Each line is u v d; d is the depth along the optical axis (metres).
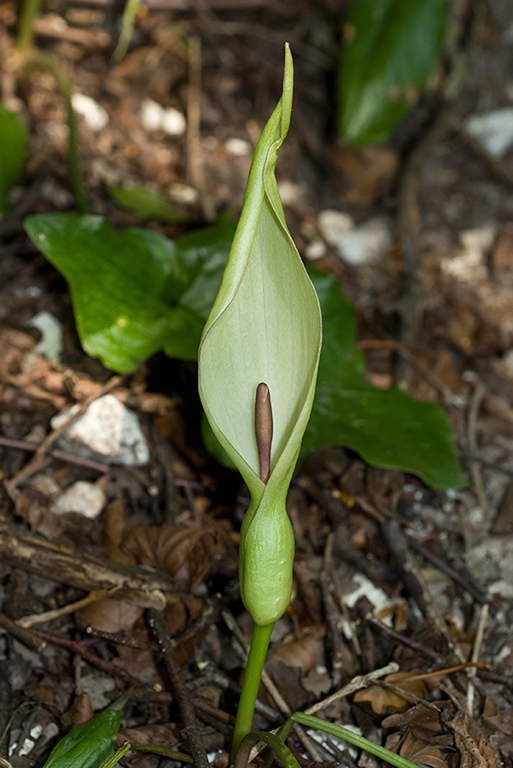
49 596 0.75
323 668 0.75
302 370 0.64
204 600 0.75
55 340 0.86
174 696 0.72
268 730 0.71
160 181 1.09
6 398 0.82
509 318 1.02
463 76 1.32
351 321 0.85
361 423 0.81
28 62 1.04
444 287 1.06
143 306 0.80
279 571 0.63
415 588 0.77
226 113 1.21
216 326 0.63
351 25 1.19
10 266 0.90
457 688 0.73
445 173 1.23
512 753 0.72
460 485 0.78
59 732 0.70
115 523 0.77
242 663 0.74
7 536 0.74
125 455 0.81
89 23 1.18
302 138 1.21
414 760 0.70
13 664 0.72
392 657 0.75
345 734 0.65
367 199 1.17
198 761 0.67
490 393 0.93
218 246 0.84
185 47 1.22
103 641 0.73
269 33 1.29
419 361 0.94
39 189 0.97
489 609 0.78
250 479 0.62
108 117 1.12
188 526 0.79
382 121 1.18
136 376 0.84
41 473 0.80
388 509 0.81
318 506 0.82
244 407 0.65
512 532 0.82
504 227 1.16
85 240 0.79
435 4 1.17
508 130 1.27
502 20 1.38
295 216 1.10
